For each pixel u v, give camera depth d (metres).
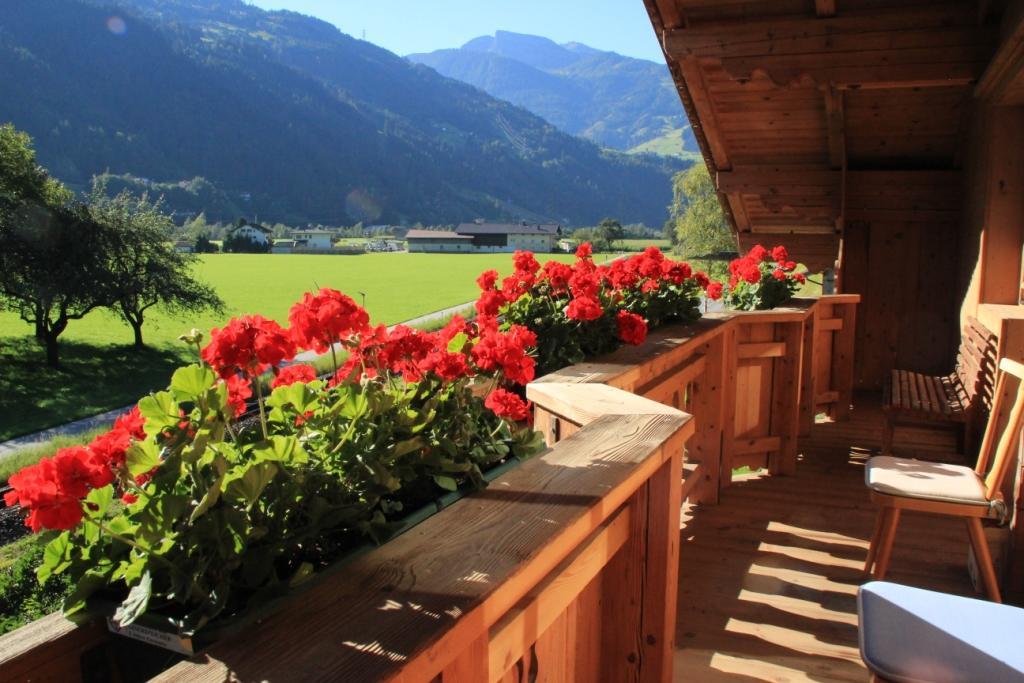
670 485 1.48
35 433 18.86
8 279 23.95
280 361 1.05
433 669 0.77
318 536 0.97
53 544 0.91
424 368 1.30
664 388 2.84
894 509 2.39
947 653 1.30
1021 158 4.27
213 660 0.72
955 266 6.06
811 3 4.75
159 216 27.36
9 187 24.80
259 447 0.95
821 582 2.67
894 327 6.25
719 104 6.03
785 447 3.97
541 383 2.05
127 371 25.19
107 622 0.88
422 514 1.12
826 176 6.29
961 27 4.50
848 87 4.87
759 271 4.51
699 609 2.48
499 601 0.90
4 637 0.86
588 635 1.47
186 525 0.86
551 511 1.11
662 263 3.31
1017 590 2.43
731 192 6.68
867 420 5.21
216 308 28.80
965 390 4.00
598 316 2.55
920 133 5.96
